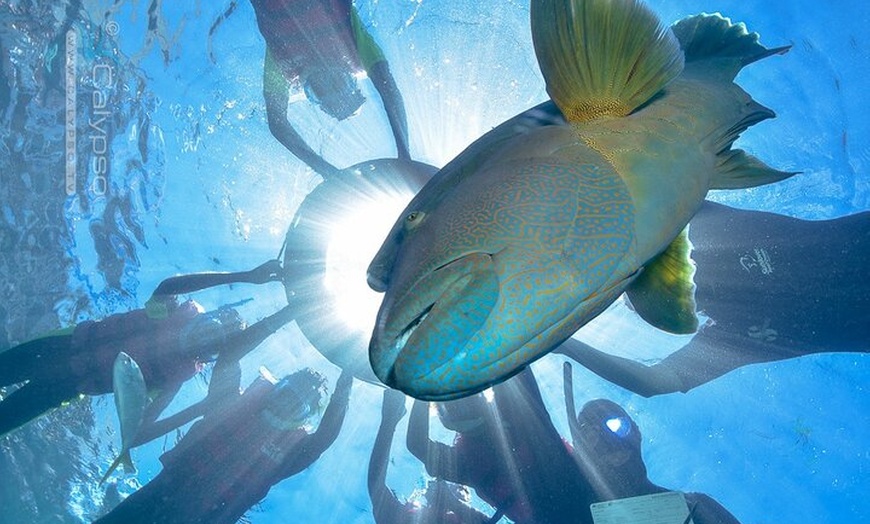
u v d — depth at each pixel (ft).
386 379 3.87
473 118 21.27
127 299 27.61
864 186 21.58
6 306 27.25
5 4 23.88
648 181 4.90
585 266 4.05
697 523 16.53
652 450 25.30
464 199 4.32
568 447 17.66
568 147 4.78
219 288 24.54
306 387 17.52
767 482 24.66
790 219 15.60
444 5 22.09
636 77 5.27
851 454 23.99
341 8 16.24
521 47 21.70
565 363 17.90
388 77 15.61
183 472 17.81
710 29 7.98
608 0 5.05
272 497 25.27
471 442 16.69
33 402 17.87
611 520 15.70
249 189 24.77
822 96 22.17
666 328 6.14
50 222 26.58
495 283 3.79
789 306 15.33
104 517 17.84
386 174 14.71
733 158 6.45
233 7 24.04
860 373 23.84
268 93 16.28
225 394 18.26
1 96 25.07
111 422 26.43
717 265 15.83
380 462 18.13
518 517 16.85
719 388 24.89
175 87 25.00
